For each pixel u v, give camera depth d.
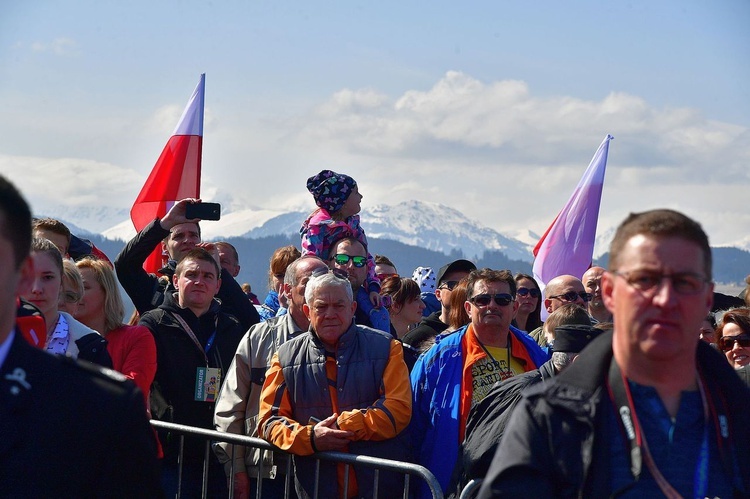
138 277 7.11
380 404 5.43
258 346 5.99
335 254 6.98
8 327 2.54
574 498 2.69
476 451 5.04
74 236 7.58
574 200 10.29
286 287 6.15
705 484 2.67
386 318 7.04
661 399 2.73
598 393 2.71
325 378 5.52
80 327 5.09
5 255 2.48
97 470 2.59
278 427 5.44
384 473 5.36
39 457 2.51
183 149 9.06
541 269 10.27
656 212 2.74
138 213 9.04
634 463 2.66
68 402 2.56
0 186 2.50
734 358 6.15
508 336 6.15
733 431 2.72
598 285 8.85
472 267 7.43
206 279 6.39
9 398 2.52
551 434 2.72
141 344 5.85
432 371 5.99
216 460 6.12
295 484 5.46
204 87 9.16
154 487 2.70
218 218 7.07
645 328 2.65
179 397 6.27
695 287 2.64
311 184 7.44
